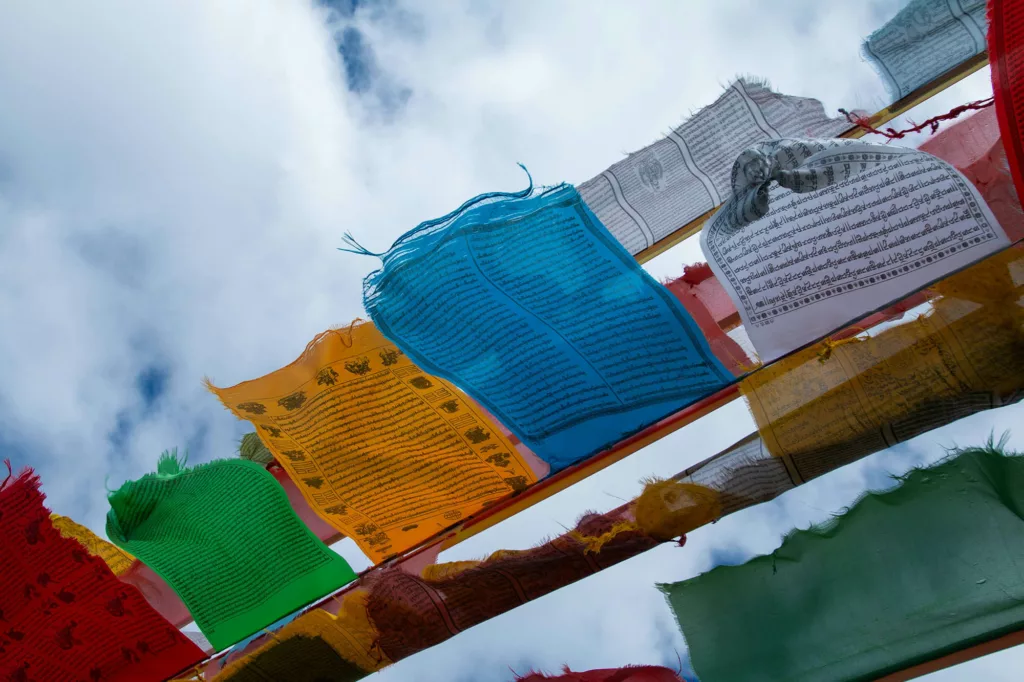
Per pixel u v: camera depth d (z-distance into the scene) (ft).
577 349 4.32
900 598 4.25
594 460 4.81
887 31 4.02
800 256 3.96
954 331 3.91
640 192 4.44
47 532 5.24
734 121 4.20
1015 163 3.67
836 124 4.08
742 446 4.33
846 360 4.11
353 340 4.71
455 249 4.25
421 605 4.95
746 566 4.75
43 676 5.37
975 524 4.22
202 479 5.11
